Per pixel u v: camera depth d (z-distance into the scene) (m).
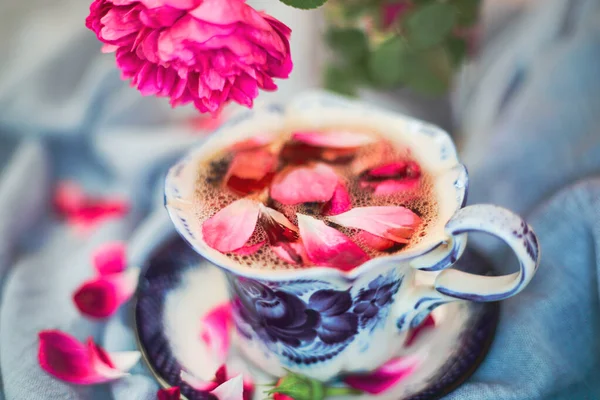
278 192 0.26
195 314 0.28
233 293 0.26
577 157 0.32
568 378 0.27
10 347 0.29
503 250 0.30
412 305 0.25
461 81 0.40
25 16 0.49
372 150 0.28
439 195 0.26
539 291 0.29
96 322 0.30
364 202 0.25
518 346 0.27
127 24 0.23
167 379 0.26
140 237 0.33
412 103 0.39
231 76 0.23
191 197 0.26
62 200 0.38
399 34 0.36
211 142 0.29
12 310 0.31
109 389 0.28
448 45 0.37
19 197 0.36
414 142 0.28
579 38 0.36
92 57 0.43
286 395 0.26
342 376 0.26
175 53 0.22
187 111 0.41
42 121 0.39
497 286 0.24
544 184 0.33
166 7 0.22
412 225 0.24
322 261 0.23
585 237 0.29
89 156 0.40
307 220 0.25
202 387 0.26
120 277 0.32
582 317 0.28
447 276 0.25
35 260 0.34
